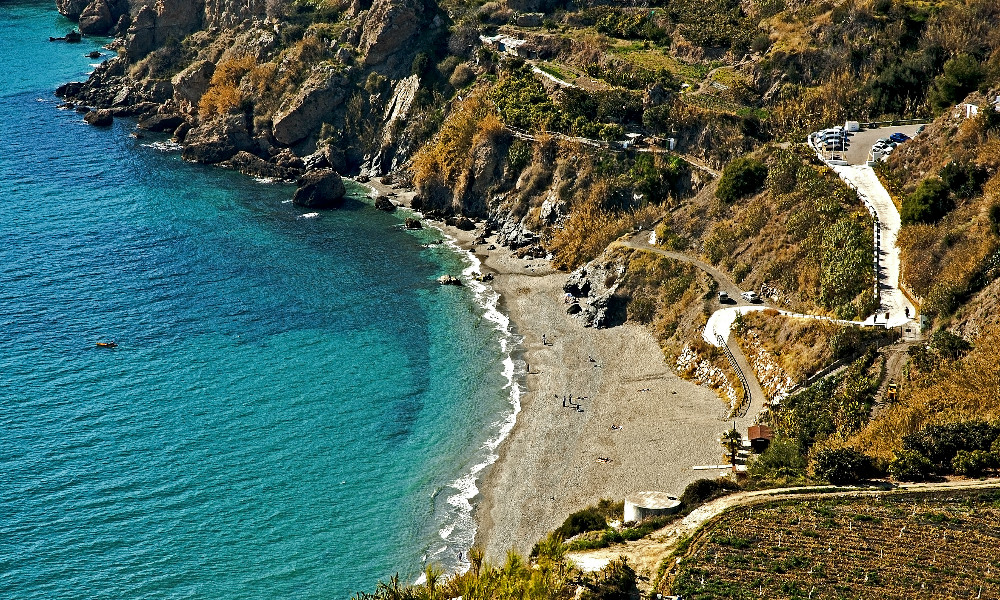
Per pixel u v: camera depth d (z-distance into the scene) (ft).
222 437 375.04
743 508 299.17
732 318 424.46
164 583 302.25
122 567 307.99
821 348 378.94
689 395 395.75
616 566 269.03
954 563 266.36
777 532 284.41
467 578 265.34
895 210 439.63
